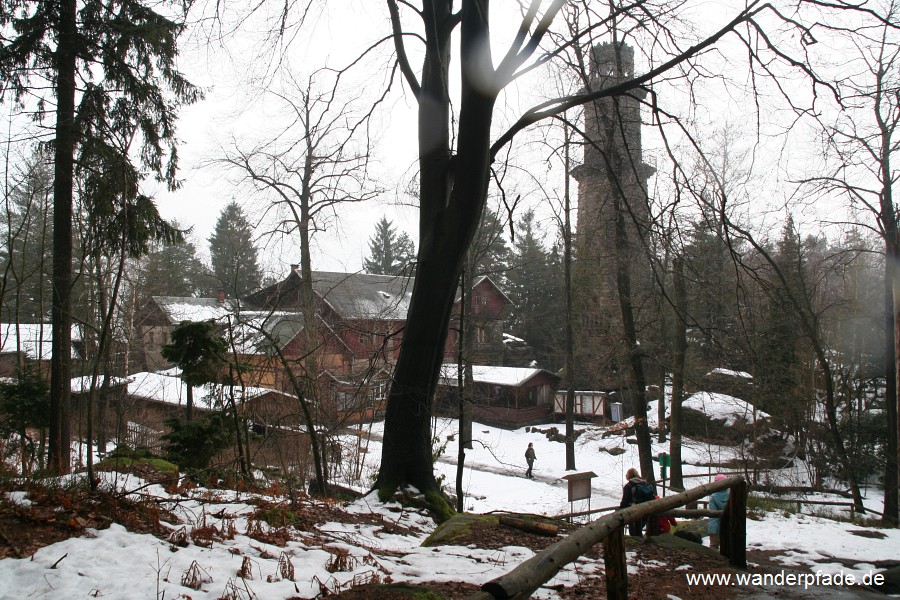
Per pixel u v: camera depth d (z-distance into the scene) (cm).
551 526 687
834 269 1892
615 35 1106
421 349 886
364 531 683
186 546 477
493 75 816
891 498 1641
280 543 529
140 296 2628
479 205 866
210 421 952
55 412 1203
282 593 389
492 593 243
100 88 1155
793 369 2052
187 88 1326
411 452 891
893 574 641
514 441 3250
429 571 492
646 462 1644
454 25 962
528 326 4944
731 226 979
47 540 451
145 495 579
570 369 2581
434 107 927
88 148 1123
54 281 1202
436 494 870
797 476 2362
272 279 1895
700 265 1362
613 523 356
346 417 1355
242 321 1002
